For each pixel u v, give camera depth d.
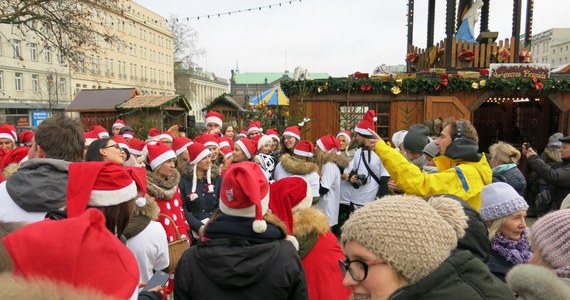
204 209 4.26
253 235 2.01
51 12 12.65
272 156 6.50
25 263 1.12
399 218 1.25
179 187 4.20
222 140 6.24
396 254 1.22
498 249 2.51
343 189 5.99
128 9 17.55
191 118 16.22
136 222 2.47
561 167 4.95
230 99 18.88
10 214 2.13
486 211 2.56
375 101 9.20
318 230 2.64
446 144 3.20
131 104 15.12
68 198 1.94
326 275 2.56
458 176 2.86
